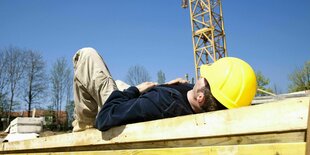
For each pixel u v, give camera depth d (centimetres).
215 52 2717
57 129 3303
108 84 337
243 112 174
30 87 3256
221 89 225
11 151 399
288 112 156
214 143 186
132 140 227
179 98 230
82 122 379
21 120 1070
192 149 195
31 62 3303
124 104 241
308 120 147
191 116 198
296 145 150
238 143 176
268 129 162
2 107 3158
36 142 342
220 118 183
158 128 214
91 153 261
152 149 216
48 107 3350
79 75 350
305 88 2603
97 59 347
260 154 164
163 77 2831
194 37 2833
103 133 251
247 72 231
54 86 3362
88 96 362
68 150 293
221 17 2847
